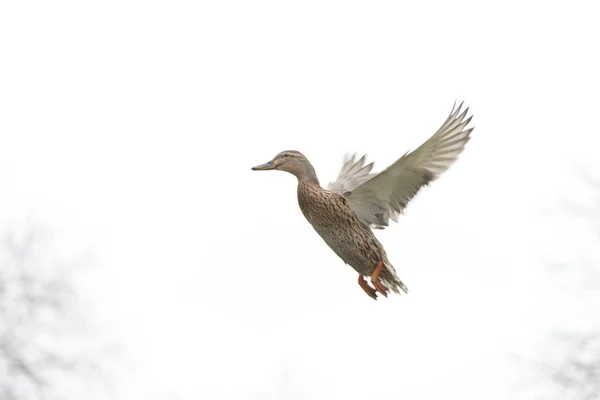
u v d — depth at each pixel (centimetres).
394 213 1340
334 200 1359
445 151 1291
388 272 1363
